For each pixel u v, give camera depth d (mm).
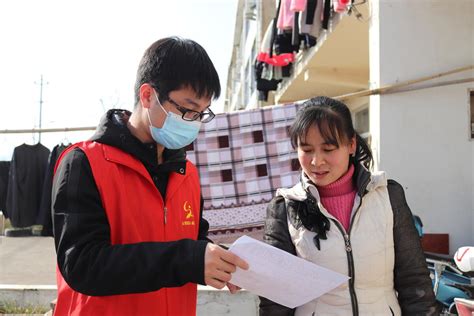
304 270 1300
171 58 1270
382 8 3471
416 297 1569
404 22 3461
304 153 1600
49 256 6676
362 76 6633
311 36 4785
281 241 1637
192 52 1283
